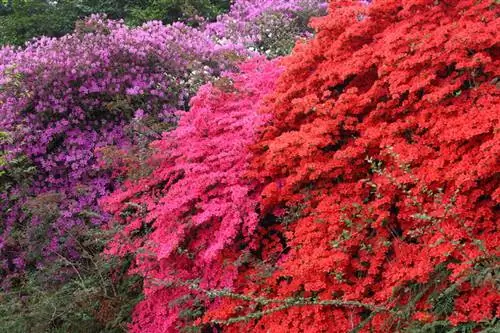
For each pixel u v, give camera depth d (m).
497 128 3.08
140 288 4.91
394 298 3.22
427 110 3.70
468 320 2.95
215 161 4.66
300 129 4.18
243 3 9.75
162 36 7.43
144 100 6.27
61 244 5.37
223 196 4.44
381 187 3.54
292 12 8.88
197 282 4.01
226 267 3.99
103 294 4.82
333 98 4.54
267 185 4.24
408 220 3.46
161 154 5.05
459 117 3.47
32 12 10.20
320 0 9.07
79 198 5.64
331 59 4.53
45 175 5.95
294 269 3.52
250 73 5.71
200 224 4.42
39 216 5.30
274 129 4.56
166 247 4.14
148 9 9.78
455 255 3.07
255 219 3.95
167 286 4.27
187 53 6.94
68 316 4.77
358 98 4.09
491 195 3.15
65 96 6.01
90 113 6.14
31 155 5.92
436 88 3.73
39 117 6.00
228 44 7.31
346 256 3.35
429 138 3.64
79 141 5.86
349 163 3.95
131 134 5.95
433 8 4.14
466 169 3.22
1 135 5.72
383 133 3.79
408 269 3.14
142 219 4.78
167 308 4.25
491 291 2.89
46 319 4.61
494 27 3.56
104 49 6.47
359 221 3.64
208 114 5.15
